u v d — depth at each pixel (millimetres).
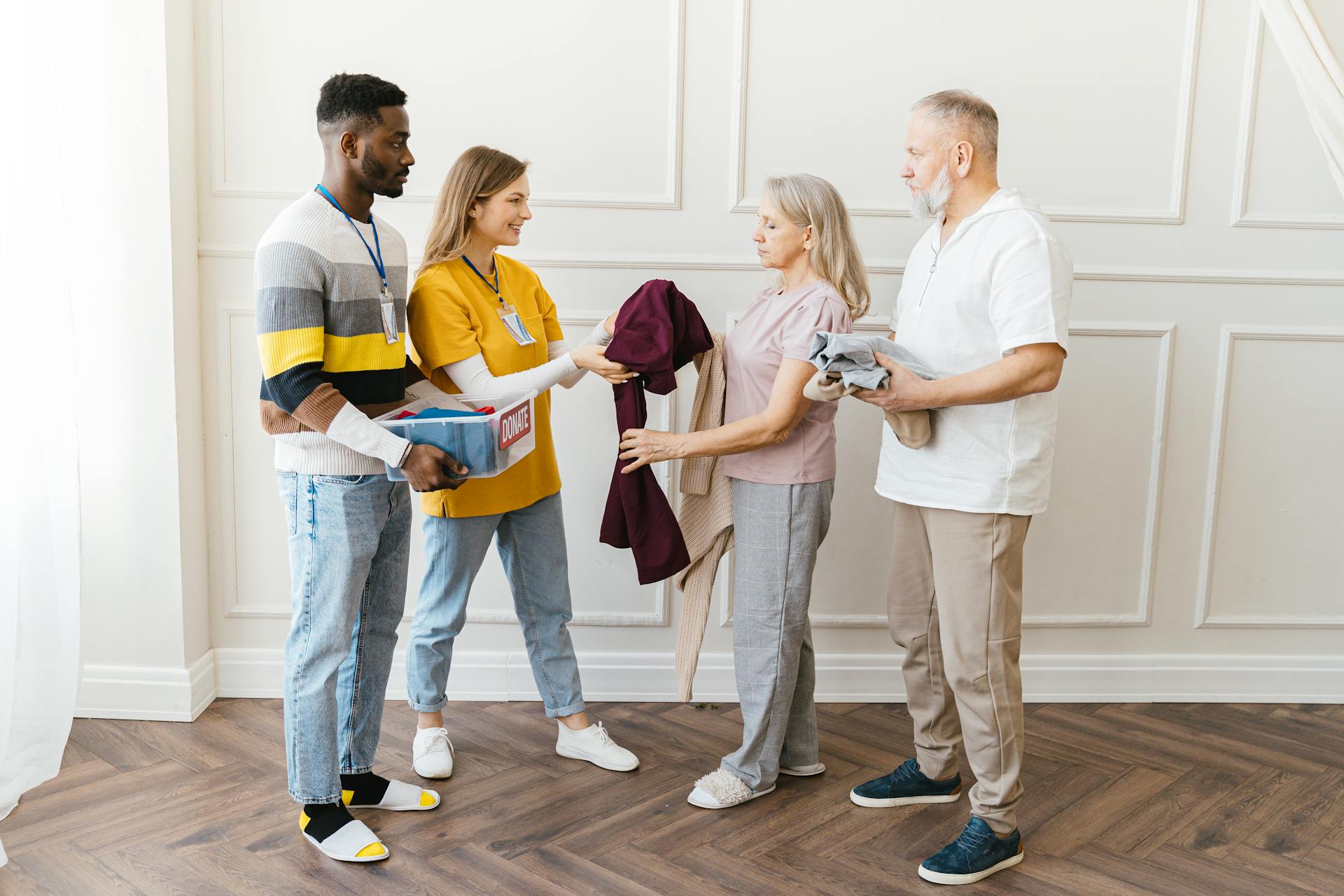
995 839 2209
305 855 2230
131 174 2713
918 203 2199
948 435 2154
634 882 2156
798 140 2904
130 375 2789
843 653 3119
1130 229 2965
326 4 2803
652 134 2891
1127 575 3121
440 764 2574
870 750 2795
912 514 2367
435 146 2871
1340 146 2666
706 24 2848
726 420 2430
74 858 2199
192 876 2143
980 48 2877
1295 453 3080
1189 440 3064
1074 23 2875
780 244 2320
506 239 2420
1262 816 2471
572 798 2502
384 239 2199
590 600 3072
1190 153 2938
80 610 2523
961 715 2225
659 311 2355
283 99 2834
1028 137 2916
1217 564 3131
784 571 2365
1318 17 2803
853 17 2855
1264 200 2969
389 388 2180
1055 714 3055
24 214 2299
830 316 2246
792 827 2385
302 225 2012
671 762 2705
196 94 2826
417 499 2990
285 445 2131
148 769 2604
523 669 3072
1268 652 3135
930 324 2180
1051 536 3090
